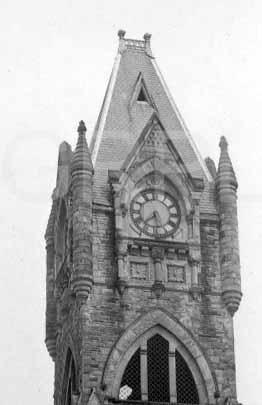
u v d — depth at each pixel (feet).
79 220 415.03
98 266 412.77
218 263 422.00
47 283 450.71
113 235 417.28
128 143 435.53
